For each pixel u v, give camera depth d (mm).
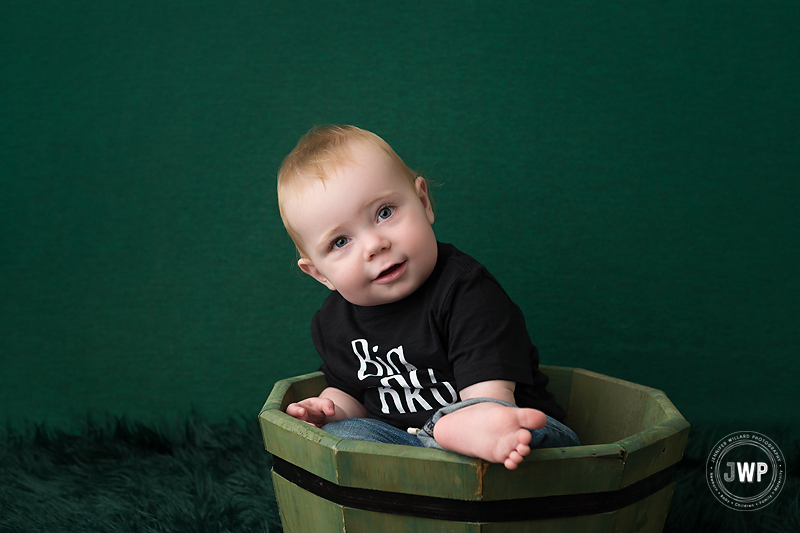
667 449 686
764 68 1420
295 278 1538
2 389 1616
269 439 779
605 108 1440
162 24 1548
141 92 1558
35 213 1596
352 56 1495
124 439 1472
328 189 801
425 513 627
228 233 1548
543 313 1461
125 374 1590
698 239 1438
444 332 820
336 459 645
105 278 1588
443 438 623
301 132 1510
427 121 1469
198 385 1572
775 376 1439
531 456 598
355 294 827
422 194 909
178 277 1568
